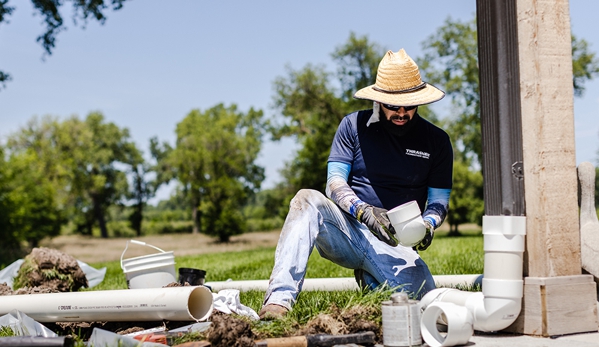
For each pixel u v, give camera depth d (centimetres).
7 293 321
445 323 234
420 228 244
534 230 230
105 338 211
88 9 1548
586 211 280
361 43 3266
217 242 3697
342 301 269
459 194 2539
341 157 298
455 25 2886
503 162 231
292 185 3703
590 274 249
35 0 1519
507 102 233
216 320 213
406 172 294
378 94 278
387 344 213
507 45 234
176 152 5022
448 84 2848
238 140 5134
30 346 202
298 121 3719
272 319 243
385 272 289
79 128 5878
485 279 223
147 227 6625
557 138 233
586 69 2808
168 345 224
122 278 671
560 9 236
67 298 261
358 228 292
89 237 6153
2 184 3061
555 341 216
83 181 5909
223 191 3525
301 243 264
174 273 341
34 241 3866
